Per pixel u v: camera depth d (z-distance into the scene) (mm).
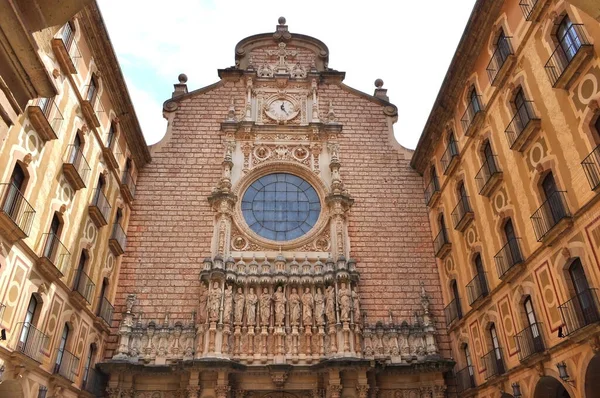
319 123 35156
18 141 17500
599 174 15727
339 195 32094
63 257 21203
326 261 30141
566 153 17625
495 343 23141
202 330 27078
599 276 15438
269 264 29859
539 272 19078
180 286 29375
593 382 15844
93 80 25391
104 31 24500
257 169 33688
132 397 25734
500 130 22906
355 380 26031
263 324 27719
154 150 33969
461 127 27562
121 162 29766
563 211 17469
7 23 6066
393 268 30625
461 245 27172
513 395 20469
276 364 26094
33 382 18672
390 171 34156
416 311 29250
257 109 36219
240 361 26734
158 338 27328
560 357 17344
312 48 39156
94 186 25203
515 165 21328
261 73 37719
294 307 28203
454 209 28000
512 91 21781
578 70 16922
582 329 15461
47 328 19891
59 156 20953
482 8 23609
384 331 28094
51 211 20297
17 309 17484
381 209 32656
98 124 25047
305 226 32375
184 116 35438
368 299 29547
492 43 23766
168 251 30438
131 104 29078
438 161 31031
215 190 32719
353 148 34844
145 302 28719
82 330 23797
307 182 34000
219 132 35000
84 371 24078
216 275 28203
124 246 30031
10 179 17188
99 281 26062
